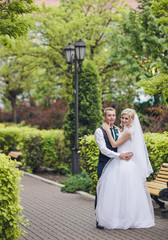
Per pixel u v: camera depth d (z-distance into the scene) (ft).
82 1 52.60
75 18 50.83
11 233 13.89
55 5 52.85
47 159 38.75
